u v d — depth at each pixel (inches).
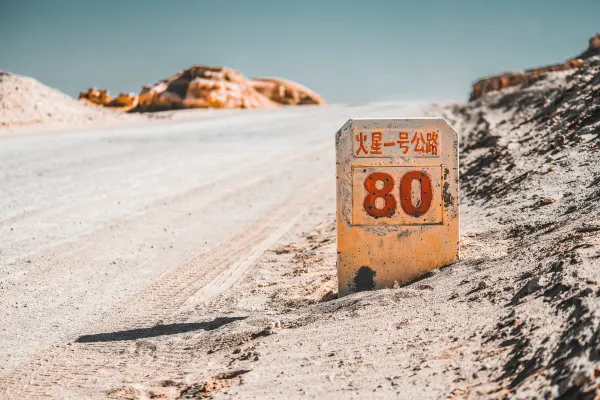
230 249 486.3
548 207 370.3
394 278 301.7
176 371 238.5
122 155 1014.4
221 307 325.4
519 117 775.1
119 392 220.1
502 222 375.6
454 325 208.5
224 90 2989.7
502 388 160.1
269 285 363.6
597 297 178.7
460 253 321.7
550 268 220.4
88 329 306.7
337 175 301.9
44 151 1023.0
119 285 387.9
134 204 669.9
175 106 2910.9
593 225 279.7
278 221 598.5
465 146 749.3
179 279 398.9
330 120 1728.6
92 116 1563.7
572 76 928.9
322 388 189.8
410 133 300.8
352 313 251.1
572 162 448.1
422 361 189.6
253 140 1279.5
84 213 614.5
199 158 1019.9
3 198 668.1
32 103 1457.9
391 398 172.1
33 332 303.9
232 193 749.3
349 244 301.9
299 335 243.0
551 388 150.6
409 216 301.6
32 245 489.4
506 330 189.2
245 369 221.0
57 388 232.2
